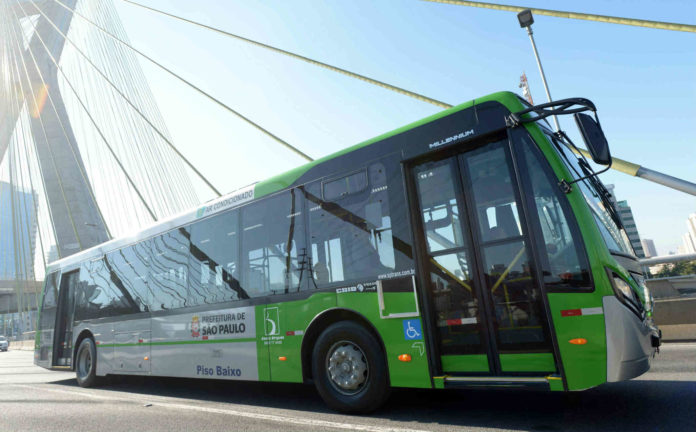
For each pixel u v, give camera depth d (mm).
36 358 10102
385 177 4594
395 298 4246
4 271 85625
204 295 6242
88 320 8719
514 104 3986
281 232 5426
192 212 6902
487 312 3816
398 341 4188
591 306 3342
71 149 50219
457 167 4184
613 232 4039
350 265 4660
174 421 4676
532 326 3600
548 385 3396
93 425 4730
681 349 7230
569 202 3592
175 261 6926
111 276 8352
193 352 6223
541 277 3543
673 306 9016
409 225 4285
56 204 48531
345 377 4531
